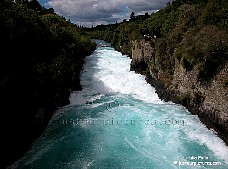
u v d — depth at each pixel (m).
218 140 21.77
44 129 23.80
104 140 22.25
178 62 30.09
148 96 33.41
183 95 28.31
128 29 73.50
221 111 21.75
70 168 18.38
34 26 28.80
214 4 31.19
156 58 35.69
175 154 20.06
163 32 44.69
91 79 39.31
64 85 30.88
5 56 20.31
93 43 84.00
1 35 20.77
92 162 19.14
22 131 19.75
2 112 17.47
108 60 55.91
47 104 25.19
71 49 39.56
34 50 27.00
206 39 25.33
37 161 19.02
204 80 24.59
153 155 20.00
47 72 27.00
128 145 21.48
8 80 18.89
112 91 35.31
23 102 20.55
